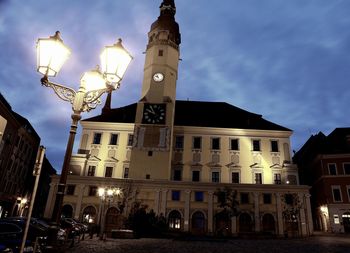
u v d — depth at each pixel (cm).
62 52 714
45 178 5972
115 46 763
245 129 4550
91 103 810
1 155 3659
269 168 4356
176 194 3831
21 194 4688
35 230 1439
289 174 4225
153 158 4078
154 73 4559
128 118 4791
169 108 4328
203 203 3781
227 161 4419
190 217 3716
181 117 4934
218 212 3703
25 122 4541
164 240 2647
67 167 687
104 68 759
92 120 4688
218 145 4519
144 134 4200
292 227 3662
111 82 794
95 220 3669
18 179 4466
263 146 4491
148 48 4819
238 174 4338
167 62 4622
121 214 3638
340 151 4538
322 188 4472
